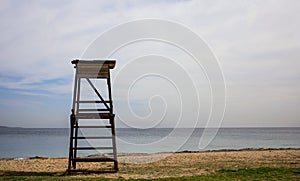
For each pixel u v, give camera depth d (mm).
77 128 17656
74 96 17672
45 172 18000
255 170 16844
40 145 54125
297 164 19844
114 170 17969
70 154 17438
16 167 20406
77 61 17875
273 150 33344
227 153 28812
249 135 109188
